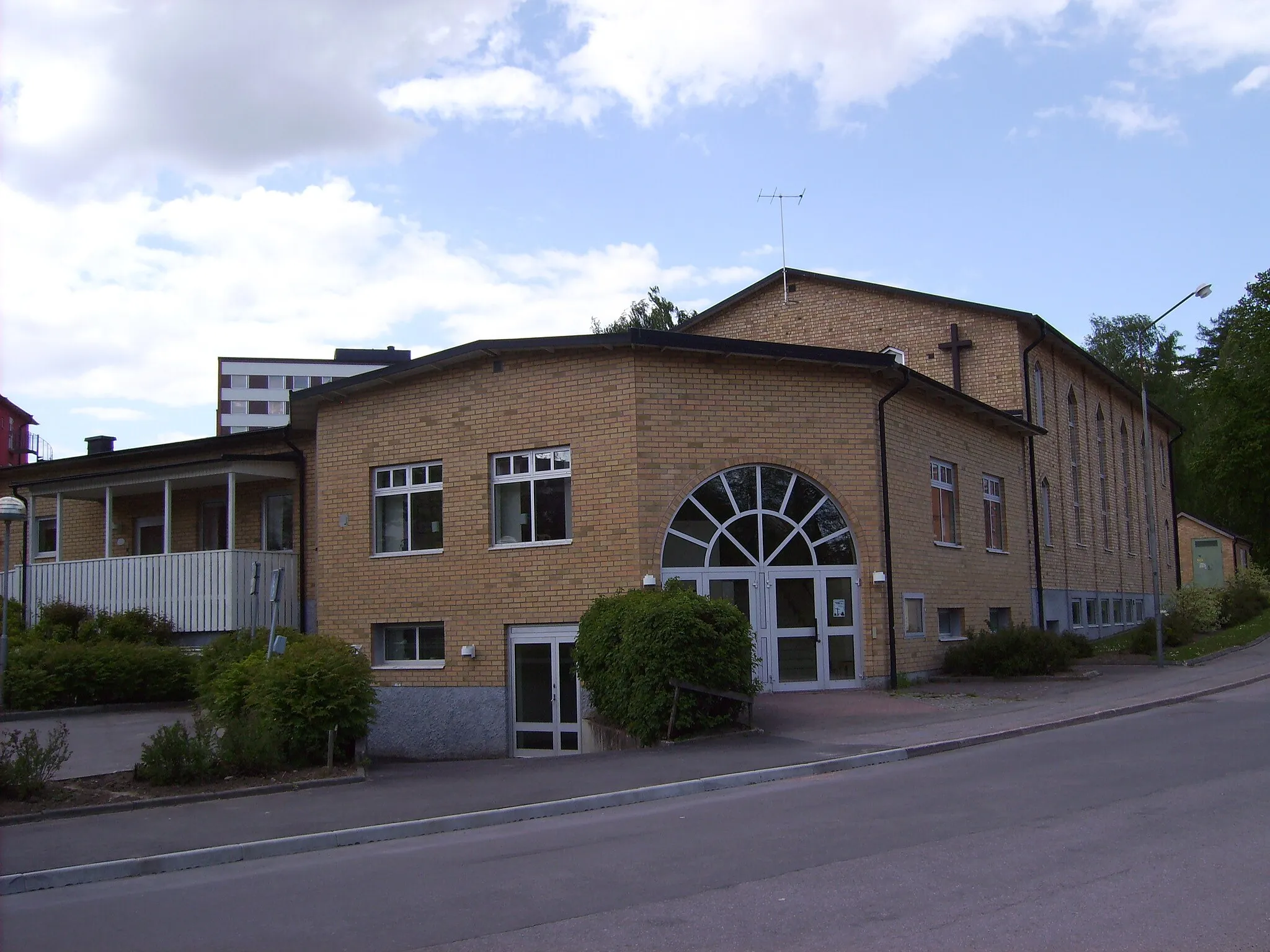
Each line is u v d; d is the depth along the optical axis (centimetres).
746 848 846
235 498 2573
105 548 2638
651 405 1889
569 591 1898
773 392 1972
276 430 2427
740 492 1948
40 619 2384
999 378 2889
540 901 716
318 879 819
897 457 2125
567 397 1934
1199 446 5272
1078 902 657
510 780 1250
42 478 2842
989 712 1675
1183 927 607
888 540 2042
